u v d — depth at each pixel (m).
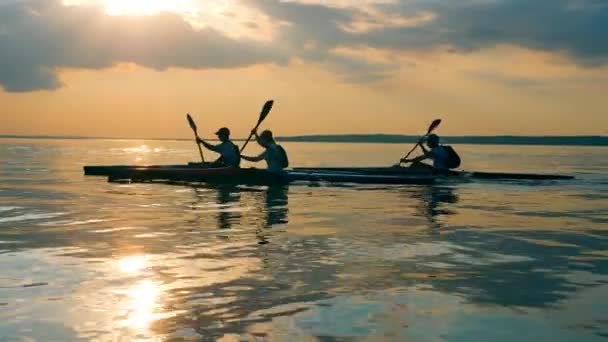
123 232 7.11
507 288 4.46
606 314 3.81
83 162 30.47
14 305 3.93
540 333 3.45
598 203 11.13
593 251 6.03
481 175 17.22
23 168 23.42
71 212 9.12
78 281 4.59
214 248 6.04
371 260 5.47
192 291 4.32
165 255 5.66
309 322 3.61
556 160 40.16
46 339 3.29
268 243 6.36
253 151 63.78
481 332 3.46
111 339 3.29
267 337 3.34
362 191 13.25
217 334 3.38
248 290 4.36
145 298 4.12
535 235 7.09
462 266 5.24
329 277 4.77
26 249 5.96
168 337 3.33
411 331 3.46
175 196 11.74
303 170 18.23
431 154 16.80
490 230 7.46
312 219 8.38
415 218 8.58
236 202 10.67
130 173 15.84
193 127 15.38
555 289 4.45
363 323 3.60
